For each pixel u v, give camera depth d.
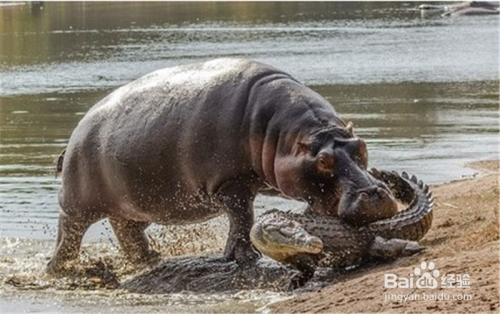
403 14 145.12
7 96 63.81
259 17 142.50
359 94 62.00
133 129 24.66
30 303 22.41
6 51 97.75
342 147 22.17
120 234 26.55
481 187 30.59
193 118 23.77
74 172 25.83
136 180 24.62
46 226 30.39
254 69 23.89
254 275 22.64
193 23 130.75
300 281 21.53
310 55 87.25
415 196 23.20
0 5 167.00
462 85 66.44
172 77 24.86
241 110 23.38
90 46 99.81
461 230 23.84
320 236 21.47
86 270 25.95
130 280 24.55
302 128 22.53
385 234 21.97
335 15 145.50
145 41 104.00
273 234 21.03
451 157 40.31
